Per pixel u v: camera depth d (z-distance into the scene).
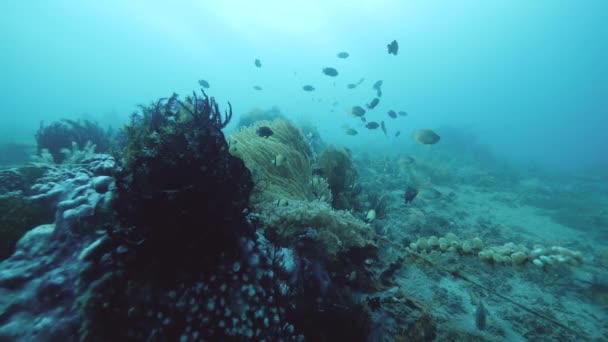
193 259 2.30
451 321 3.95
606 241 8.65
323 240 3.39
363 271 3.73
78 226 2.62
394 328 3.18
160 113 3.72
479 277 4.85
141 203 2.27
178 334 2.09
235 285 2.34
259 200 4.20
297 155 5.87
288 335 2.45
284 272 2.86
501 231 8.59
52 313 2.14
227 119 3.00
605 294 5.00
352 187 7.29
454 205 11.09
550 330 4.21
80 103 103.50
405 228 7.44
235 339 2.16
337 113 84.25
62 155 7.88
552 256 4.28
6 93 98.56
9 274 2.30
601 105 84.62
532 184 17.19
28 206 3.01
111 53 106.25
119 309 2.10
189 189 2.29
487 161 25.47
